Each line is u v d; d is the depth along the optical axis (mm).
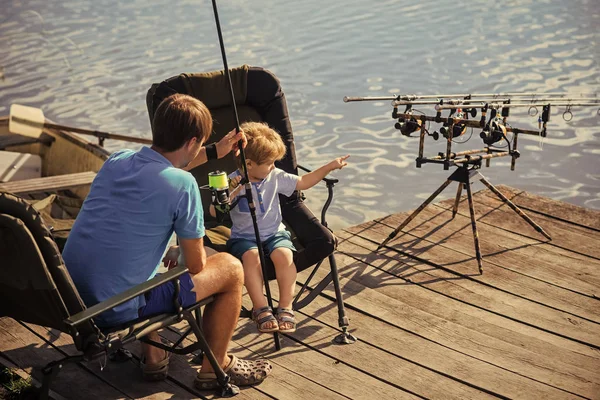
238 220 3969
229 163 4609
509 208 5617
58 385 3600
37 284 2793
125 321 3127
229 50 14336
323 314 4285
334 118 10938
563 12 16172
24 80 12836
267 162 3945
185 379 3646
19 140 7707
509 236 5180
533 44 13961
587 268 4723
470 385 3605
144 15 17406
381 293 4488
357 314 4273
